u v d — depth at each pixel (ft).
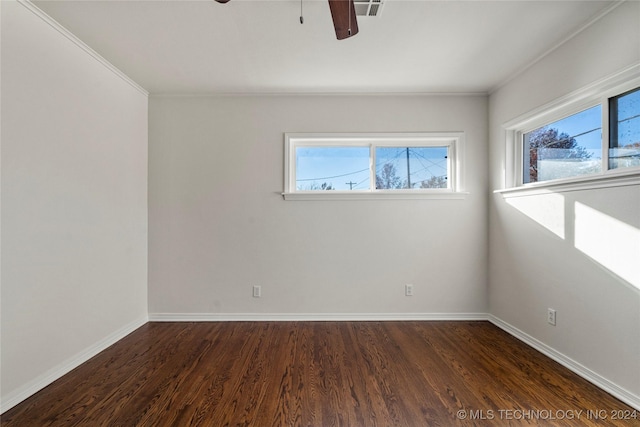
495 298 9.86
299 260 10.27
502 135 9.42
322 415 5.41
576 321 6.81
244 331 9.28
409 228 10.28
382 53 7.77
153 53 7.76
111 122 8.38
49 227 6.43
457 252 10.27
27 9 5.89
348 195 10.18
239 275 10.23
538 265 7.98
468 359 7.45
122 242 8.88
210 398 5.89
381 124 10.24
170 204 10.19
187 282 10.22
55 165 6.57
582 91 6.61
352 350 7.95
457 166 10.30
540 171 8.44
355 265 10.28
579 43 6.72
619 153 6.17
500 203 9.57
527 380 6.51
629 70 5.62
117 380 6.52
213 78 9.13
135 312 9.52
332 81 9.37
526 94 8.40
